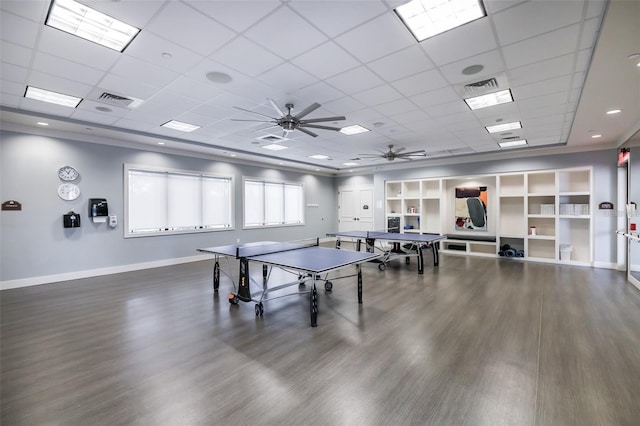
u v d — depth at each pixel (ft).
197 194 24.61
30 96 12.94
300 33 8.47
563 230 22.99
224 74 10.99
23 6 7.23
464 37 8.63
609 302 13.33
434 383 7.20
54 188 17.22
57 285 16.55
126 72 10.78
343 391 6.92
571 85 11.83
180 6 7.30
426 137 20.45
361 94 12.91
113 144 19.61
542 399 6.56
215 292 15.23
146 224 21.44
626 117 14.70
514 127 17.95
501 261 23.66
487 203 27.43
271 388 7.06
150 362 8.30
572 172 22.56
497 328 10.50
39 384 7.23
